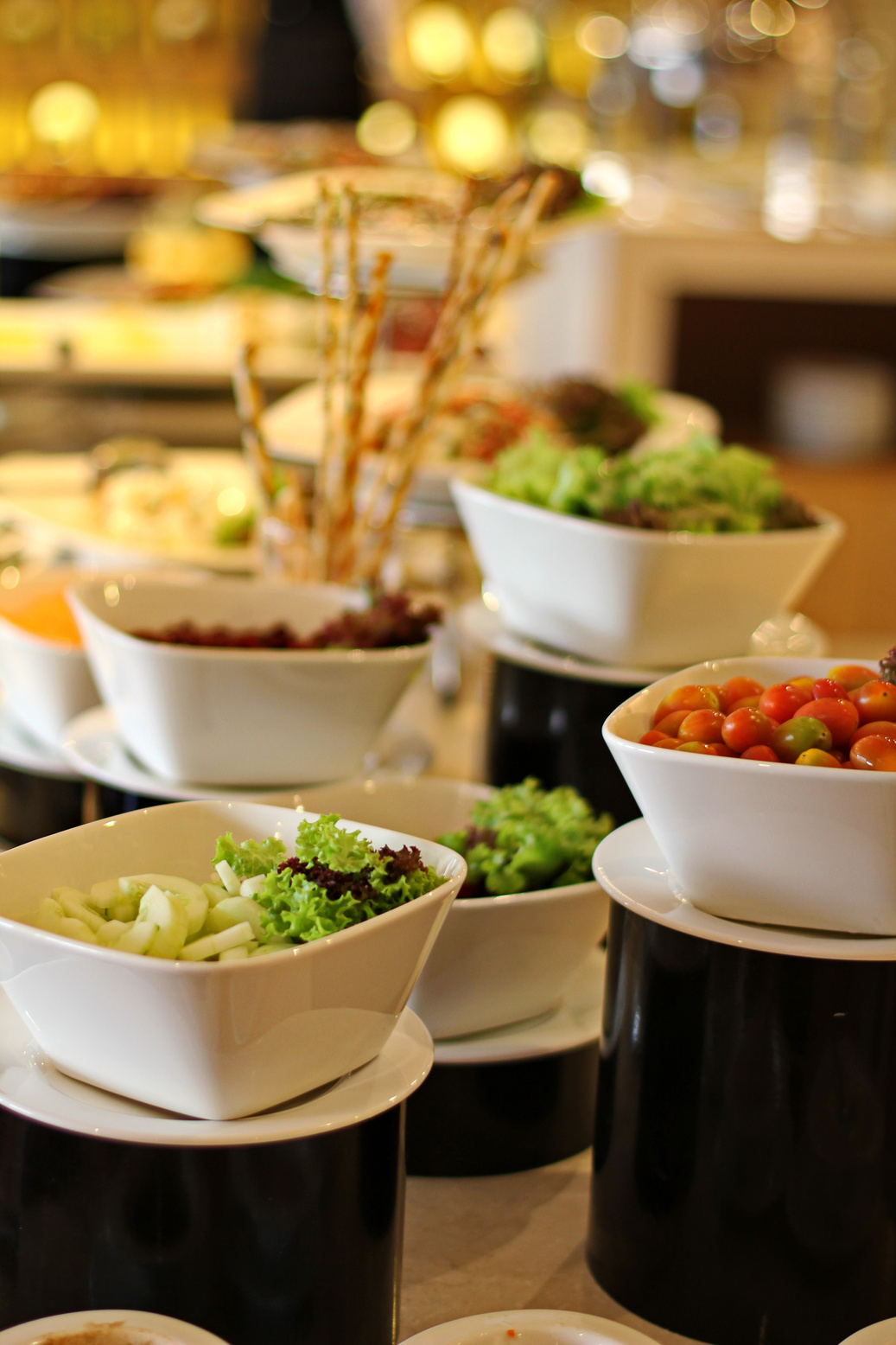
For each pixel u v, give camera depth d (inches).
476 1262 27.0
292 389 85.0
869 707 25.5
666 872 26.9
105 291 109.7
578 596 37.4
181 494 56.7
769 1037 24.3
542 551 37.5
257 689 34.1
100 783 36.5
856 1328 24.8
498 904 28.4
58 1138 21.6
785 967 24.1
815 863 23.8
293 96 167.5
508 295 92.0
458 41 120.7
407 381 65.9
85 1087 22.5
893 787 22.6
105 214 128.0
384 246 48.4
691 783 23.8
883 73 119.3
